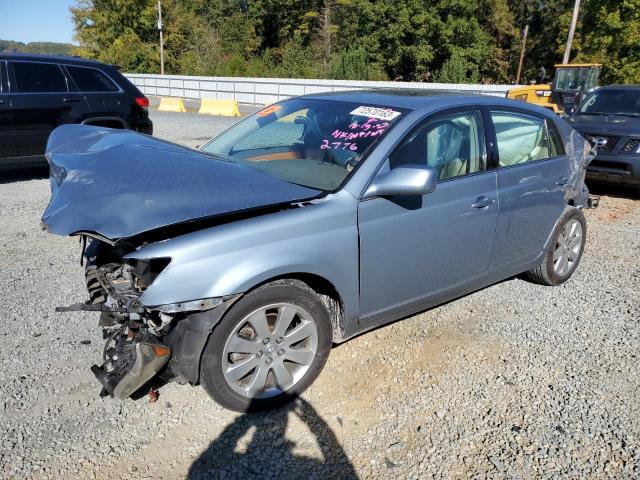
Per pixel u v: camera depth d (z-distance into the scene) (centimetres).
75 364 339
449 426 292
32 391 311
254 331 286
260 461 265
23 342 362
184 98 3084
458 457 270
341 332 324
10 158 822
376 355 358
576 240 487
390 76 4300
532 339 385
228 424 290
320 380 329
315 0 5528
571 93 1741
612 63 3073
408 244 333
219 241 264
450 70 3703
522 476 258
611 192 858
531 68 4978
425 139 344
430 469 262
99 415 293
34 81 832
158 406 303
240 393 287
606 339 387
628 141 767
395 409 305
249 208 272
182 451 270
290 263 280
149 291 254
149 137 375
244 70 4522
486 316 418
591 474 260
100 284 334
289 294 289
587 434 287
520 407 309
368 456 270
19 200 748
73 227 251
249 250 270
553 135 450
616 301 450
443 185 349
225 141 411
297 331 300
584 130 812
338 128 356
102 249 329
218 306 268
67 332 378
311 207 295
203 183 283
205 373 275
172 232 271
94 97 888
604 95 918
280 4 5538
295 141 371
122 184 276
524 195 407
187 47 5581
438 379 334
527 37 5016
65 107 857
